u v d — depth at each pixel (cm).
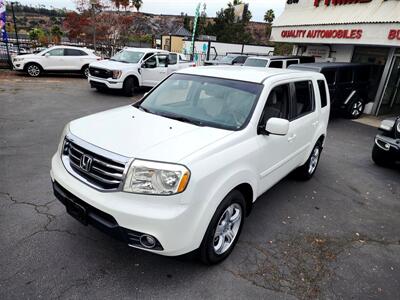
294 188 500
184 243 244
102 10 2741
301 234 368
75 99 1079
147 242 240
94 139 266
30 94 1096
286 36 1567
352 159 689
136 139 265
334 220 410
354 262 325
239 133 298
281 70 435
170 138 270
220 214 273
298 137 413
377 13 1127
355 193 504
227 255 309
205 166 248
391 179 581
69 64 1579
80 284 261
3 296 242
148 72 1269
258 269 299
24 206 370
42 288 253
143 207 233
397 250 355
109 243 315
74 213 270
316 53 1582
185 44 3416
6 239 308
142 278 273
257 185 328
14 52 1898
